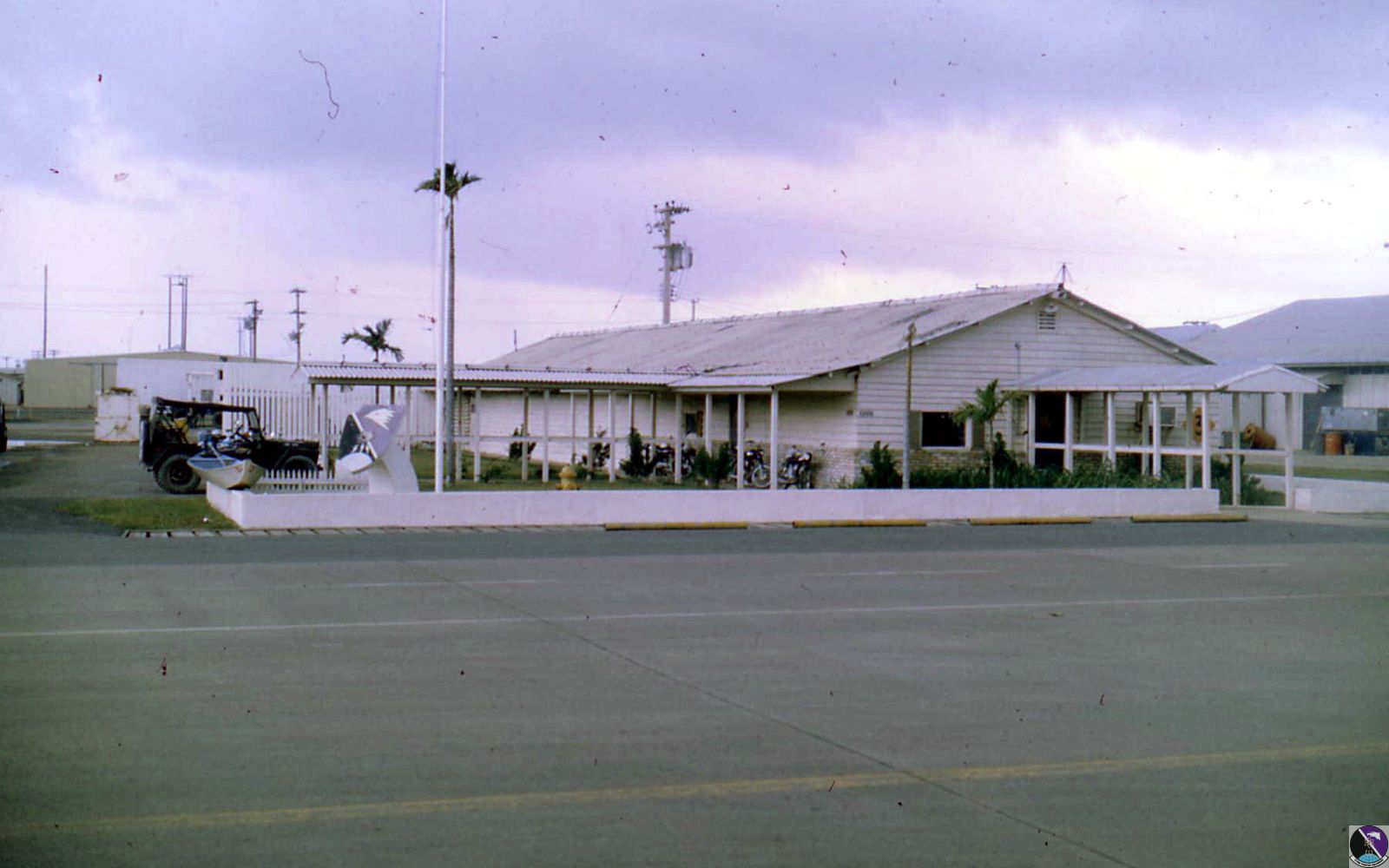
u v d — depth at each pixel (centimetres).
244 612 1295
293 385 4606
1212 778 738
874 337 3441
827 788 704
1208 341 5969
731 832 625
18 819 629
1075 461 3397
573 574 1659
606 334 5538
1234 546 2178
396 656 1068
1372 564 1903
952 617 1338
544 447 3328
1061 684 998
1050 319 3394
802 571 1727
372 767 727
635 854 589
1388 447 4919
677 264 6378
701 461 3441
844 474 3177
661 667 1045
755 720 860
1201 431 3422
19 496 2605
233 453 2648
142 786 685
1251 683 1009
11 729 804
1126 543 2203
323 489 2881
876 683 991
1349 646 1189
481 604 1377
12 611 1282
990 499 2662
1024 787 712
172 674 978
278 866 564
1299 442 5212
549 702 905
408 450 3077
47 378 8719
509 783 701
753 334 4253
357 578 1577
